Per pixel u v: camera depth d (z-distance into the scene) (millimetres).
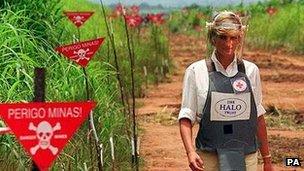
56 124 5223
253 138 6168
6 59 10250
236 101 6062
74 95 10203
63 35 12312
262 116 6273
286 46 32812
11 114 5164
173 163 11344
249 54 29969
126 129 10547
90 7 22297
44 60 10789
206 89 6062
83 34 15945
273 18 36688
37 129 5207
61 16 12398
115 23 22938
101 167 8484
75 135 9680
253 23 36156
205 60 6137
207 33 6133
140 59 21984
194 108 6156
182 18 49656
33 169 5281
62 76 10625
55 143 5227
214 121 6082
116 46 18406
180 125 6172
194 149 6141
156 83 20609
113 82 12547
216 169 6184
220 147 6105
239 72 6082
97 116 10266
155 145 12500
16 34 10062
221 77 6062
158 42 25578
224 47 6004
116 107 11375
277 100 17656
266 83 21078
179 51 33625
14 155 8672
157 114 15203
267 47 32938
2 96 9312
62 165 8766
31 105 5180
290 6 39156
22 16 11406
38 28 11859
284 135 13492
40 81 5422
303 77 22219
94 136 8680
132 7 19547
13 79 9922
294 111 16016
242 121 6094
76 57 8867
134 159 9578
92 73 11141
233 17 6012
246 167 6180
